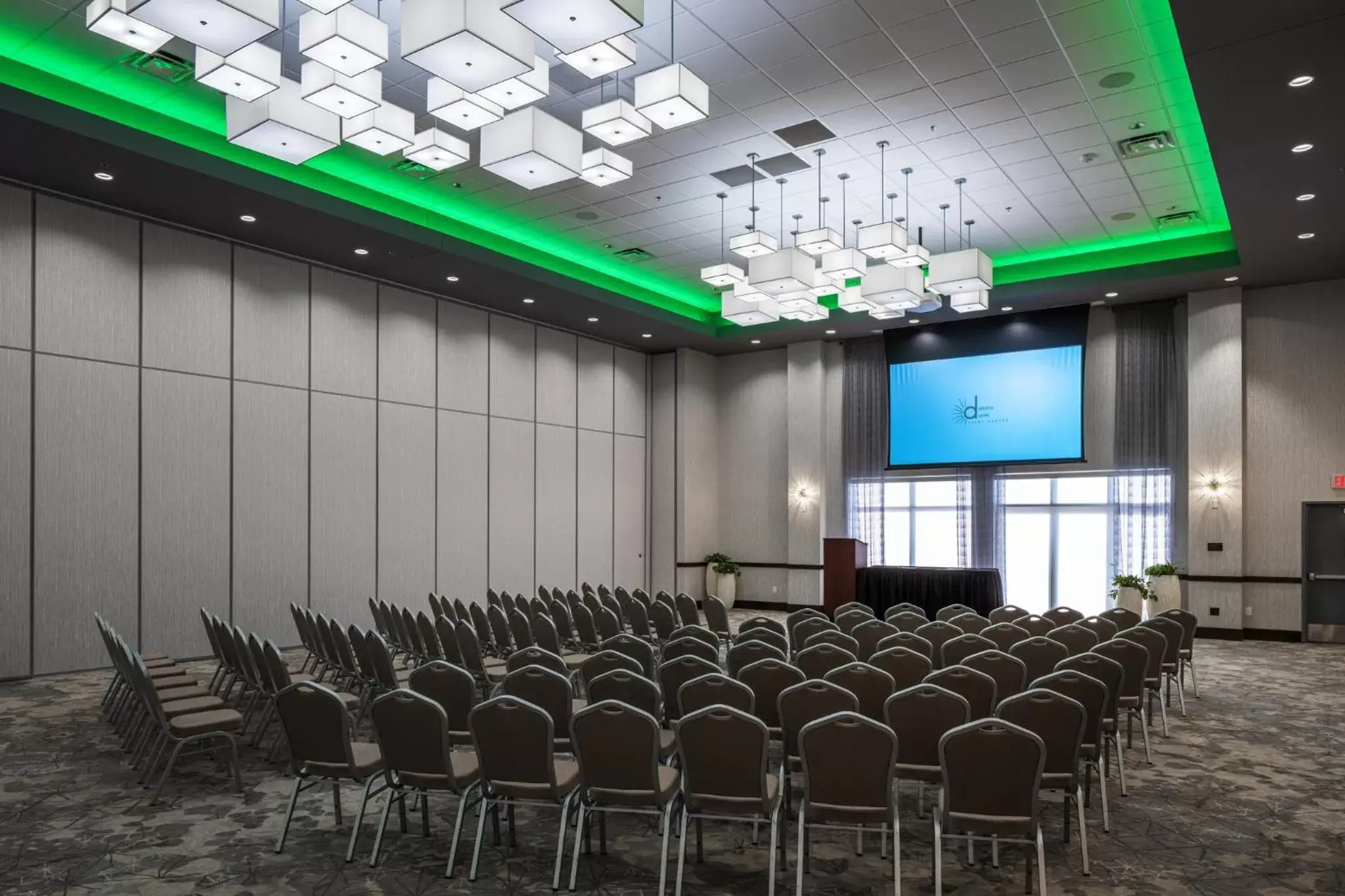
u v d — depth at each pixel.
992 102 8.73
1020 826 3.79
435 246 11.51
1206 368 13.63
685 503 17.58
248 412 11.26
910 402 16.08
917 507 16.69
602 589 11.91
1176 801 5.51
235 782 5.68
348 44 5.79
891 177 10.61
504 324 14.93
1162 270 12.97
